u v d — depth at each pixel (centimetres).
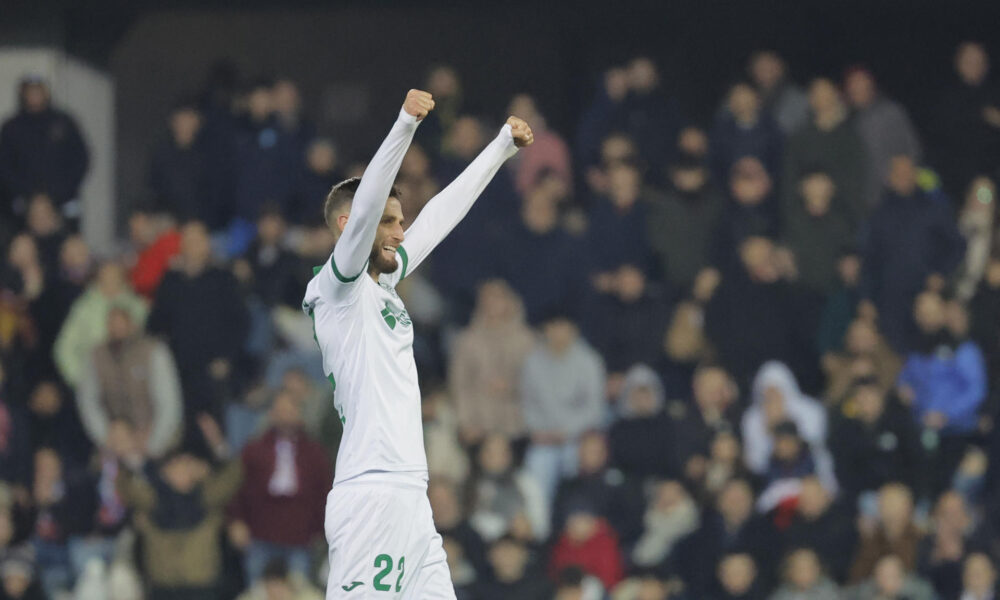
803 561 5066
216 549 5338
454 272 6150
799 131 6181
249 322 5938
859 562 5178
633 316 5819
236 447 5791
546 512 5456
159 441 5775
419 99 2459
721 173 6266
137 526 5344
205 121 6519
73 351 5950
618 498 5306
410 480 2656
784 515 5222
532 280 6069
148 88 7556
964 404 5666
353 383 2653
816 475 5341
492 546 5144
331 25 7756
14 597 5334
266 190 6419
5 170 6512
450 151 6384
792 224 6088
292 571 5344
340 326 2653
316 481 5381
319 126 7775
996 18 7244
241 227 6425
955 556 5191
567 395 5612
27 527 5472
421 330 6012
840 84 7138
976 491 5538
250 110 6519
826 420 5547
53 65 6931
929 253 6006
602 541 5222
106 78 7194
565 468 5606
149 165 6588
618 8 7481
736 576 5103
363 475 2645
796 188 6125
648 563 5203
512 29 7656
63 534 5450
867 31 7319
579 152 6556
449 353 5997
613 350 5825
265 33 7712
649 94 6512
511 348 5709
